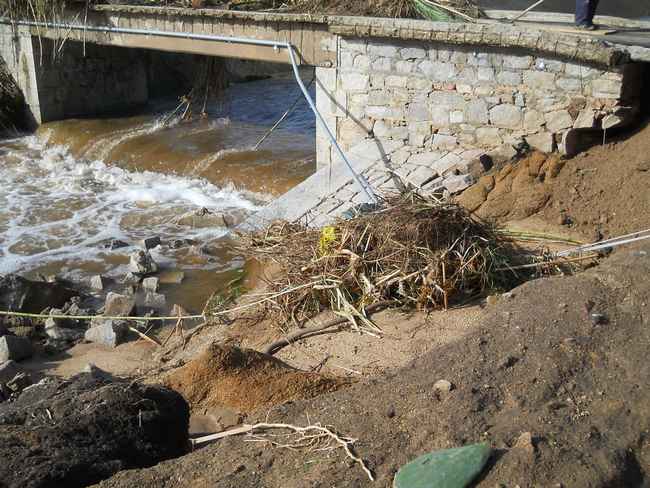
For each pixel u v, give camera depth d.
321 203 11.02
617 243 7.99
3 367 8.27
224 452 5.13
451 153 11.06
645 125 9.88
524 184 9.88
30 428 5.11
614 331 5.63
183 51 14.84
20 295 9.93
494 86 10.58
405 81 11.41
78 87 19.20
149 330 9.36
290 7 13.44
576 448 4.53
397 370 5.83
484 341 5.75
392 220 8.44
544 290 6.31
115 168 15.95
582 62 9.70
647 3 12.66
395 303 8.11
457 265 8.09
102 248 12.26
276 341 7.87
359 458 4.73
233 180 13.98
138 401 5.43
